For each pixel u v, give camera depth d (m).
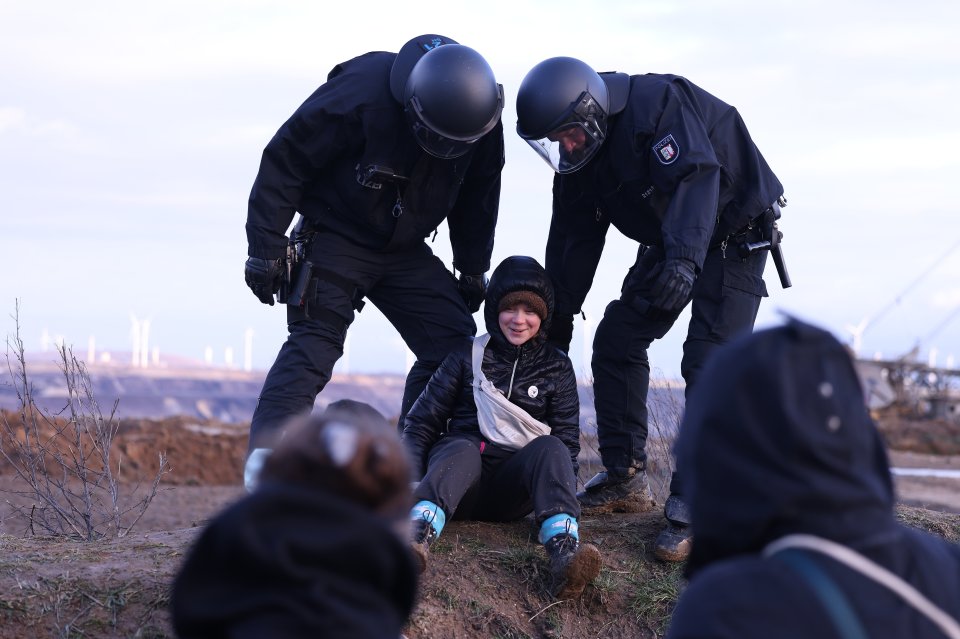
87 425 5.79
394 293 4.84
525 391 4.20
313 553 1.30
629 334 4.72
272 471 1.41
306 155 4.47
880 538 1.30
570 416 4.27
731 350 1.36
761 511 1.27
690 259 3.93
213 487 14.84
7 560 3.77
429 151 4.26
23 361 5.73
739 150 4.39
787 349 1.32
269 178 4.47
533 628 3.80
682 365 4.43
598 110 4.14
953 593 1.32
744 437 1.29
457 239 5.06
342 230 4.63
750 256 4.41
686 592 1.32
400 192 4.52
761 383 1.30
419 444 4.19
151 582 3.63
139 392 116.06
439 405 4.23
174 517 11.08
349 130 4.43
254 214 4.50
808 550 1.28
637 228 4.43
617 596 4.02
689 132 4.11
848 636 1.22
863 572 1.27
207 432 19.75
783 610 1.23
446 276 4.93
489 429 4.12
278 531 1.31
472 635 3.69
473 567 3.98
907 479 17.61
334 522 1.32
